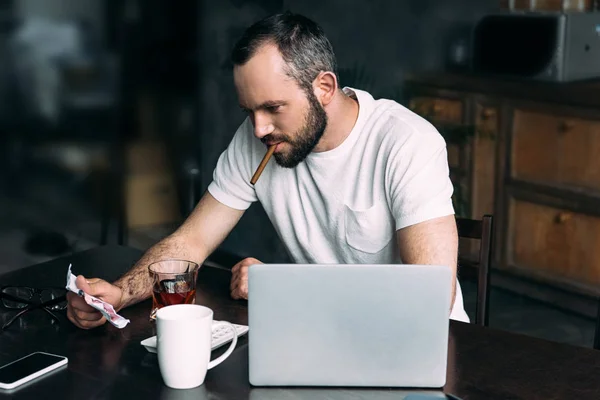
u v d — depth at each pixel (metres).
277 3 3.67
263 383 1.25
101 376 1.28
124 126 4.02
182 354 1.22
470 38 3.21
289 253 1.96
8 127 3.90
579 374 1.29
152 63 3.98
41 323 1.49
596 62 2.93
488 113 3.23
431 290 1.23
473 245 3.33
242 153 1.89
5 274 1.77
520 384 1.25
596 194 2.98
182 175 4.07
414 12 3.32
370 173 1.76
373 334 1.24
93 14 3.92
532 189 3.16
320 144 1.76
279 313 1.23
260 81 1.56
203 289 1.68
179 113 4.01
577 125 3.00
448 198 1.68
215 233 1.89
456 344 1.40
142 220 4.09
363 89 3.50
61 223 4.02
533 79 3.09
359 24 3.46
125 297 1.57
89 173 4.03
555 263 3.14
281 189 1.87
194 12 3.89
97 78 3.96
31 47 3.89
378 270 1.22
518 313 3.25
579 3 2.95
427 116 3.38
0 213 3.93
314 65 1.60
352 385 1.26
